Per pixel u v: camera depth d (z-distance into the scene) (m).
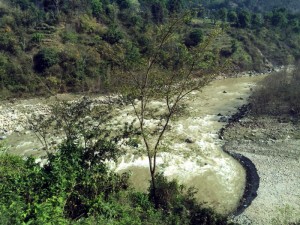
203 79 23.20
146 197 20.56
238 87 63.03
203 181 30.44
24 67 58.66
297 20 98.81
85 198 15.72
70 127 21.70
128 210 16.61
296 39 93.12
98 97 53.59
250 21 93.69
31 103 52.28
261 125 42.56
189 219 19.20
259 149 36.12
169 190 22.61
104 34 67.88
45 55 59.78
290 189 28.50
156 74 22.66
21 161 17.23
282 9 104.31
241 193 28.94
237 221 24.94
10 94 55.03
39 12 71.50
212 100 54.19
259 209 26.28
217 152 35.88
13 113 47.41
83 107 23.97
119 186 19.81
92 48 63.34
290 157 33.91
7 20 65.44
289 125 42.00
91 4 76.50
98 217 14.30
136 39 65.56
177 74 22.72
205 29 79.81
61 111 24.34
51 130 31.42
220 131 41.34
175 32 23.64
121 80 23.41
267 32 92.12
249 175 31.47
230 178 31.06
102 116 23.89
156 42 22.48
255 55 81.56
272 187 29.03
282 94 48.94
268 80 56.81
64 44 64.38
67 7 73.62
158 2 82.62
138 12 83.69
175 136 37.47
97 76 59.09
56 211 12.51
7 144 37.06
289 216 24.89
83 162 18.72
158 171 31.19
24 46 61.69
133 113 42.81
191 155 34.47
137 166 31.53
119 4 84.88
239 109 49.59
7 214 11.27
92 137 21.41
